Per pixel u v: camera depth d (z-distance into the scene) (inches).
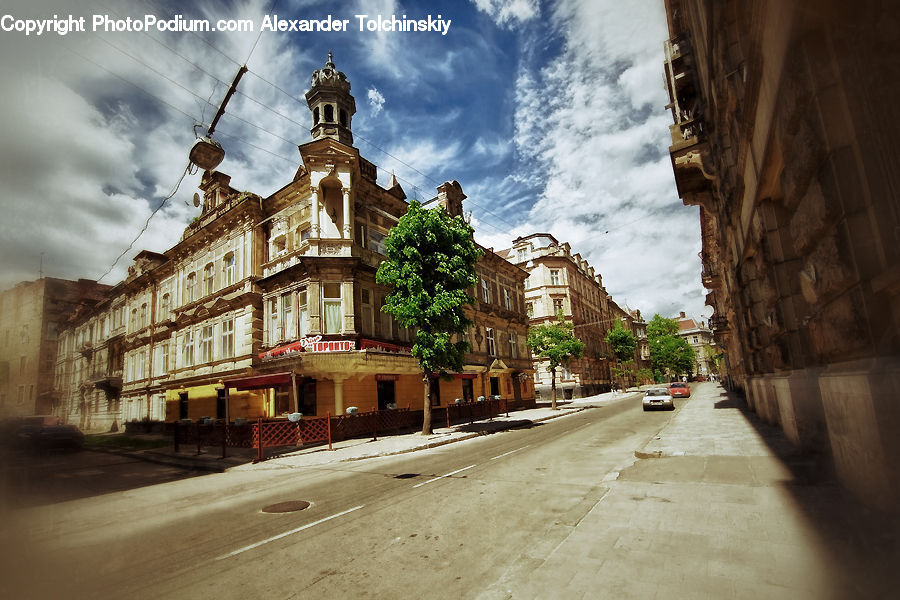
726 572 154.4
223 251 956.6
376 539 224.5
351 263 757.3
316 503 310.7
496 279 1323.8
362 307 799.7
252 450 615.8
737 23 231.5
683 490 260.2
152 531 262.7
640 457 379.9
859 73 131.8
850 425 178.5
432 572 180.4
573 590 152.9
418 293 698.2
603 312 2436.0
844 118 141.7
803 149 166.9
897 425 139.6
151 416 1110.4
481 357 1163.9
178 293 1072.2
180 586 181.6
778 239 300.5
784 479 255.4
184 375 1001.5
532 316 1879.9
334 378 713.6
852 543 157.9
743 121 265.6
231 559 210.4
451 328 733.9
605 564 170.1
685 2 433.1
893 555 143.8
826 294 178.9
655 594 145.2
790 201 200.5
